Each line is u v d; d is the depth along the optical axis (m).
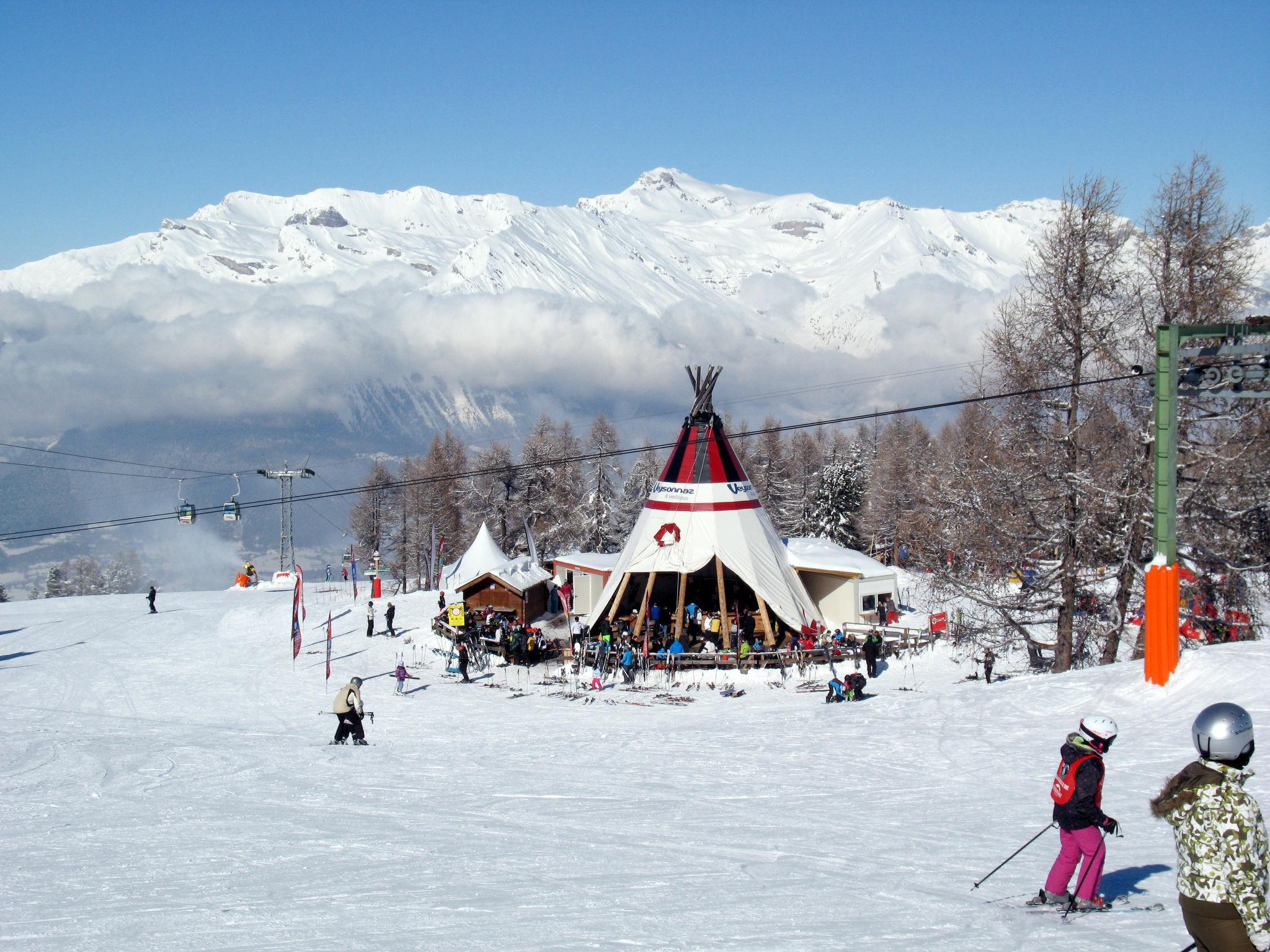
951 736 18.61
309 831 12.88
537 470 81.75
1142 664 21.72
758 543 38.62
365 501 97.25
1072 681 21.11
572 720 26.06
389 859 11.10
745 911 8.55
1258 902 5.40
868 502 96.25
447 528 87.06
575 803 14.60
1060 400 27.80
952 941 7.52
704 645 35.84
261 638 41.75
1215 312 25.64
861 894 9.09
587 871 10.30
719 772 17.09
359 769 18.56
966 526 29.23
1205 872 5.52
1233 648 19.70
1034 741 17.52
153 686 32.50
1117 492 26.30
